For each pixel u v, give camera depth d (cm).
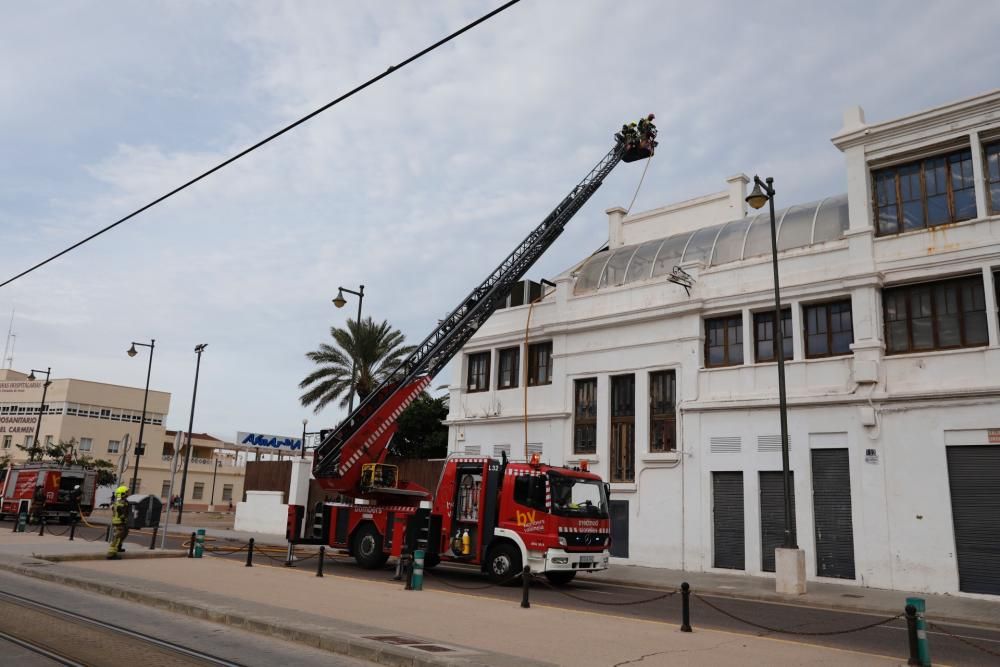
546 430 2691
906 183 2030
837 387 2020
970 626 1333
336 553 2400
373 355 3856
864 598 1617
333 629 938
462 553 1723
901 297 1986
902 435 1870
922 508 1808
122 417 7475
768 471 2109
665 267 2609
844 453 1981
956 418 1792
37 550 1950
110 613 1105
